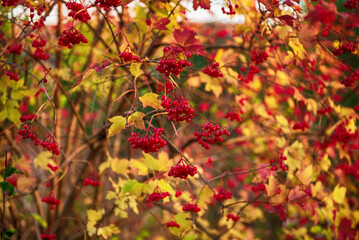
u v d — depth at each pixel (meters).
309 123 4.02
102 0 2.20
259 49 2.92
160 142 2.07
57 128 3.93
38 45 2.62
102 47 4.12
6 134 3.83
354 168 4.18
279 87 4.45
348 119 3.63
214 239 4.01
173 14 3.04
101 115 5.05
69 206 3.99
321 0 2.30
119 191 3.64
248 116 4.45
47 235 3.40
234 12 2.92
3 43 3.20
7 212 3.36
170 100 2.13
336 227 3.36
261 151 4.94
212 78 3.75
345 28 3.46
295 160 3.60
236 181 5.47
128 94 3.67
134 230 4.98
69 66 4.21
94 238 3.80
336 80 4.21
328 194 3.41
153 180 3.09
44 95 3.42
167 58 2.07
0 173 3.26
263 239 5.95
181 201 3.70
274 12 2.73
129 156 3.69
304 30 2.60
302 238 4.64
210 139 2.24
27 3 2.47
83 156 4.76
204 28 4.66
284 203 2.76
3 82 3.18
